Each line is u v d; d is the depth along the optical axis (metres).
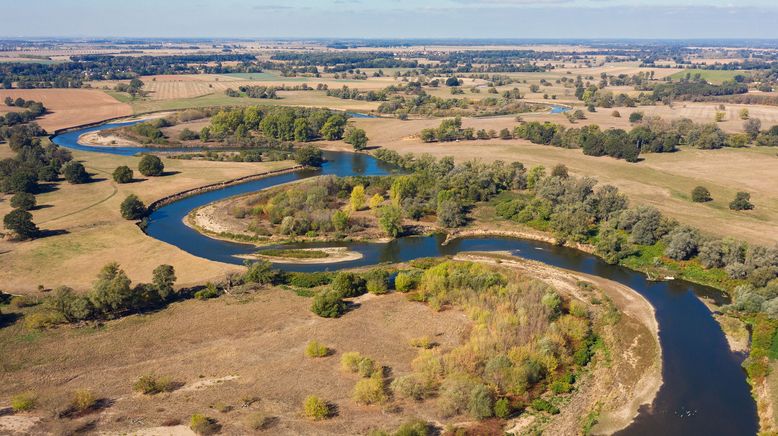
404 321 85.75
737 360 79.19
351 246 122.75
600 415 66.81
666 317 91.50
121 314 88.44
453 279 94.19
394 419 63.31
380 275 97.88
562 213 127.50
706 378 74.69
